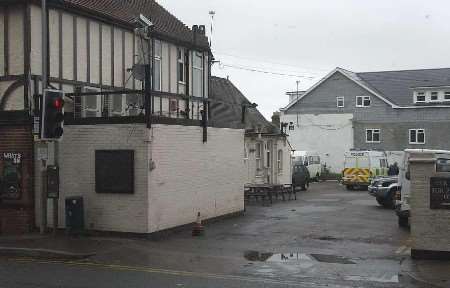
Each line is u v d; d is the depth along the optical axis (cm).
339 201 2736
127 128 1462
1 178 1579
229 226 1712
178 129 1592
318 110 5819
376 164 3816
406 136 5488
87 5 1797
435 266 1114
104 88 1811
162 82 2111
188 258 1212
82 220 1488
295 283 984
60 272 1077
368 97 5631
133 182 1453
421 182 1193
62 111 1401
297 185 3650
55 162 1463
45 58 1430
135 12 2116
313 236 1522
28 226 1555
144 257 1223
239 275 1050
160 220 1492
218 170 1847
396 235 1546
